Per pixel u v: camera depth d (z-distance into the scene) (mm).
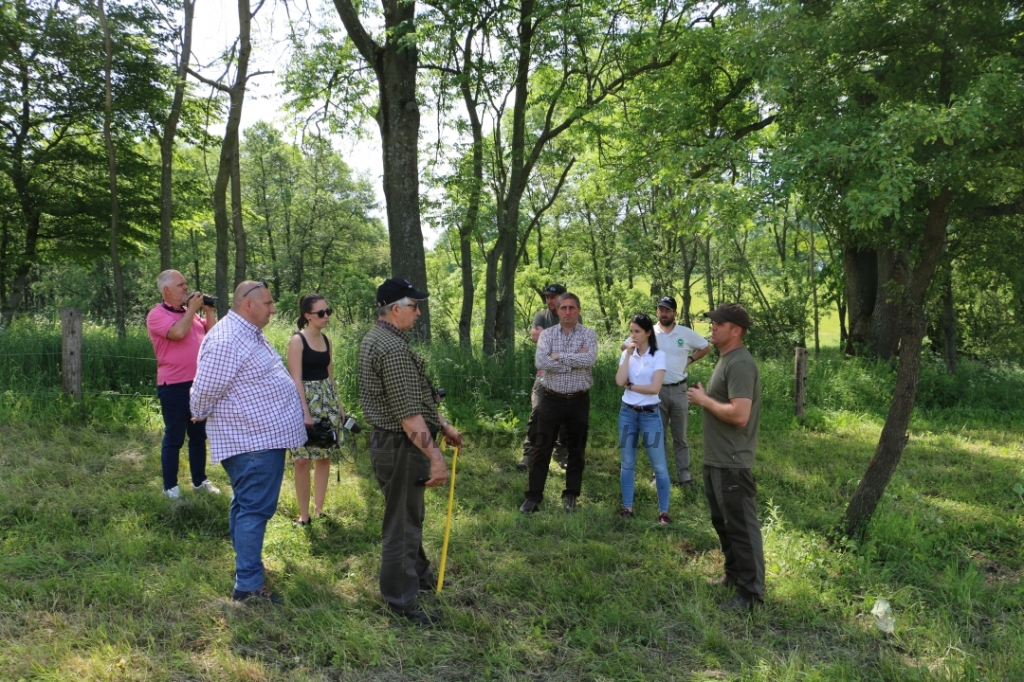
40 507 4773
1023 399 11844
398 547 3584
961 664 3256
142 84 15414
